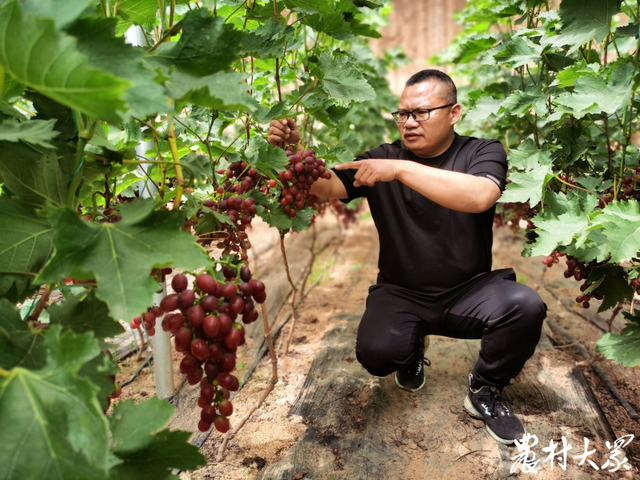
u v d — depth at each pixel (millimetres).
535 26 2375
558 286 3549
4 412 811
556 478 1722
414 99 2074
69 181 1117
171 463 1057
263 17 1828
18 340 1001
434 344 2703
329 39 2902
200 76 1098
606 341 1733
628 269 1795
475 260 2131
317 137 3508
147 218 1025
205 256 979
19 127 1015
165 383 2191
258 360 2559
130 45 928
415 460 1817
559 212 1926
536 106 2170
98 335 1080
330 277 4043
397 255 2209
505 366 1947
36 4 873
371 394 2205
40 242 1092
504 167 2068
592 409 2088
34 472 795
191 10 1082
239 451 1867
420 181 1843
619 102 1553
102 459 787
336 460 1816
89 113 832
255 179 1901
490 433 1938
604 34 1747
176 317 1117
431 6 9227
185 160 1771
